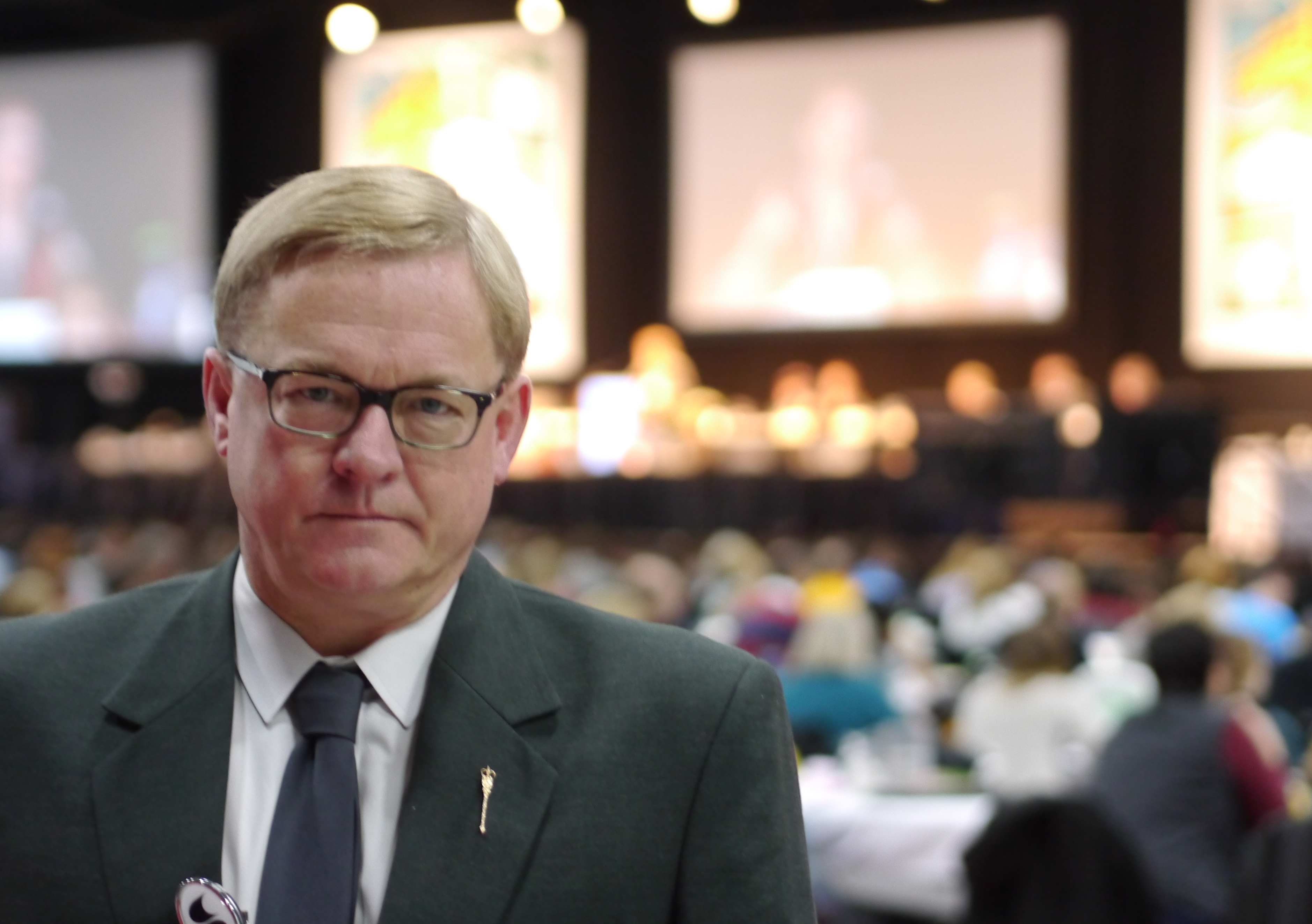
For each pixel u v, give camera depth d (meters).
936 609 8.96
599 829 1.21
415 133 15.91
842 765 4.87
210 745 1.23
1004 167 14.82
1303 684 6.21
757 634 7.14
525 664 1.28
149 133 16.73
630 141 16.28
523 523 12.80
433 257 1.20
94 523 13.34
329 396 1.19
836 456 12.41
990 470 12.09
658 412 13.20
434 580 1.24
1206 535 11.76
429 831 1.19
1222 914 3.85
